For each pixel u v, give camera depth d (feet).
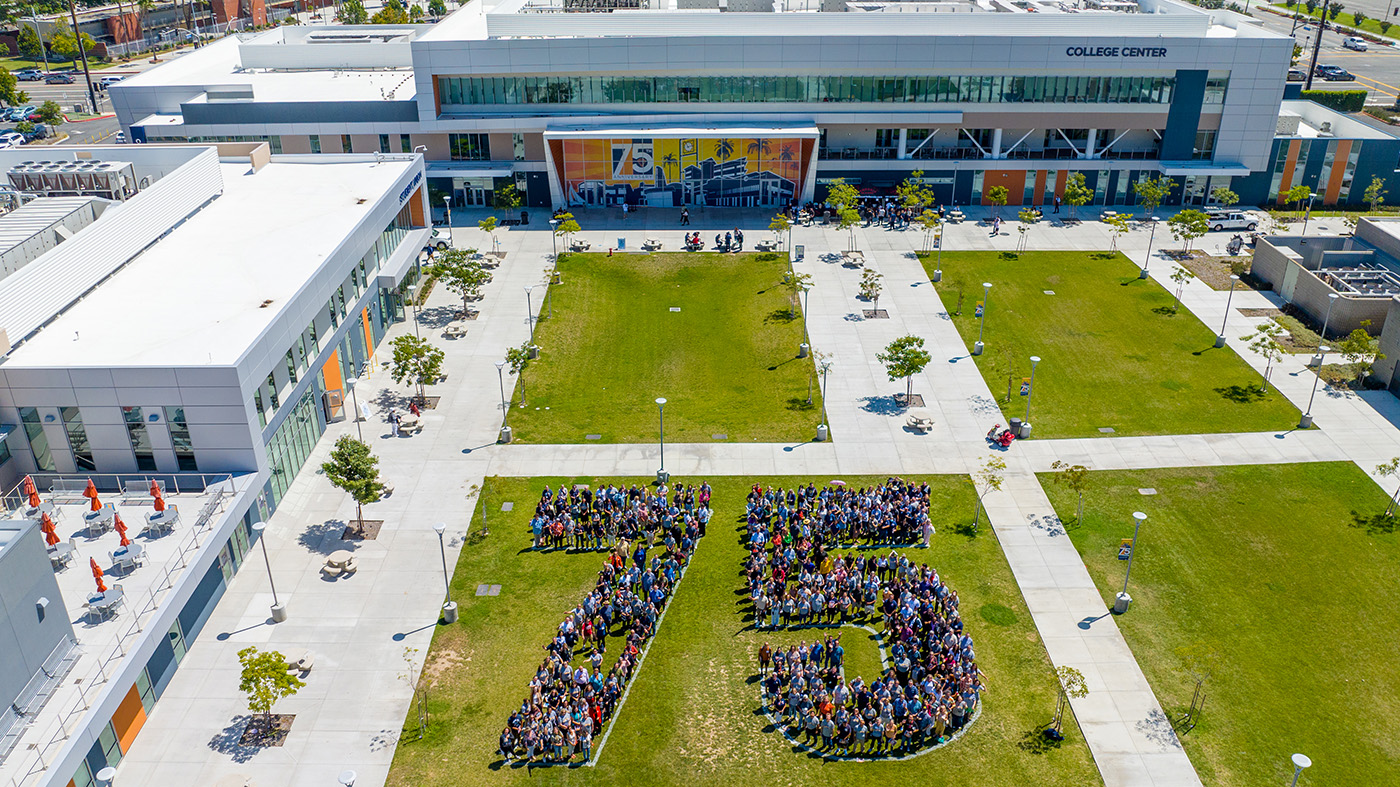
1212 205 302.45
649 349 218.18
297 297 170.71
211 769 118.11
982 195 302.86
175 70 328.29
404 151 296.71
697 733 123.75
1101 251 268.82
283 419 166.09
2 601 107.34
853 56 282.15
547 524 157.28
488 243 273.54
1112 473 174.60
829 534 156.97
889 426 188.96
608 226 284.82
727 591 147.43
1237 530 160.04
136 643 120.16
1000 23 286.25
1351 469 175.22
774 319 230.68
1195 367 209.56
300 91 303.89
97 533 139.85
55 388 144.15
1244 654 135.54
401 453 180.45
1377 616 142.20
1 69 399.85
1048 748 121.60
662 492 164.45
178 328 160.45
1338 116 312.29
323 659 134.51
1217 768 118.93
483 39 283.38
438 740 122.52
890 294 242.99
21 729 107.86
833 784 116.98
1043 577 150.00
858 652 135.64
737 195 297.53
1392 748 121.29
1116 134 301.84
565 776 117.91
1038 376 206.28
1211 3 556.10
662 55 281.33
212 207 219.41
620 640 137.90
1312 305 227.81
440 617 141.69
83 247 172.24
